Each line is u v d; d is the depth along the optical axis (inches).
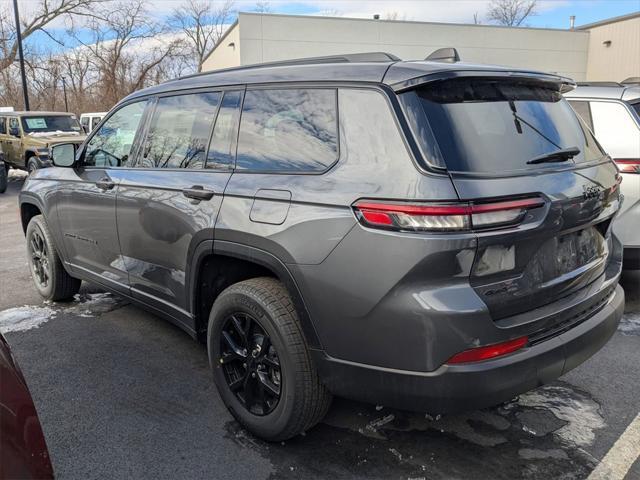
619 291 115.7
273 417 104.0
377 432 112.7
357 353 89.6
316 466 102.2
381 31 908.0
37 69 1267.2
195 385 132.7
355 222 86.7
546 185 90.3
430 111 87.8
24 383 66.6
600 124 178.1
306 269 92.5
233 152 113.7
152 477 99.3
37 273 195.5
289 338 98.0
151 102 141.3
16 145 567.5
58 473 100.1
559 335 93.4
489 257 82.9
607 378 133.8
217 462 103.5
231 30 938.1
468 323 80.7
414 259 81.3
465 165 84.6
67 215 165.9
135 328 167.6
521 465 101.7
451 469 100.9
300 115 102.2
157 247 129.4
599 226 110.2
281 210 97.1
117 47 1395.2
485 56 976.3
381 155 88.1
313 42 880.9
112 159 151.6
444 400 83.8
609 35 992.9
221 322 111.8
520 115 98.4
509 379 84.7
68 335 162.6
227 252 107.2
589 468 100.5
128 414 119.8
